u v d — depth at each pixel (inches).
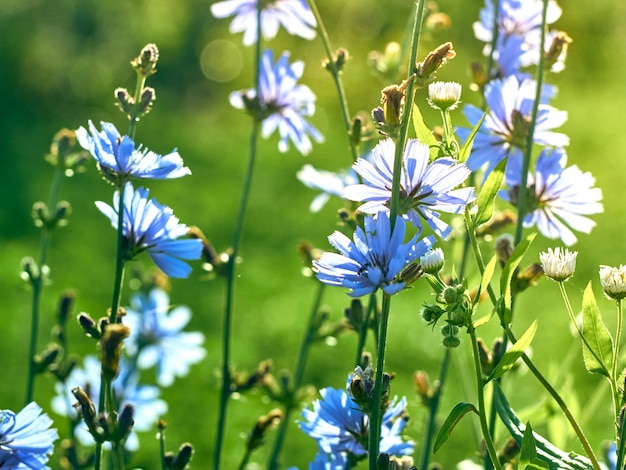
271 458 33.9
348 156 129.5
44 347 70.6
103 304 82.4
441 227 23.4
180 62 168.4
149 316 38.2
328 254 23.0
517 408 61.3
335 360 71.2
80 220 101.6
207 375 68.1
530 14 30.9
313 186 36.0
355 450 25.6
